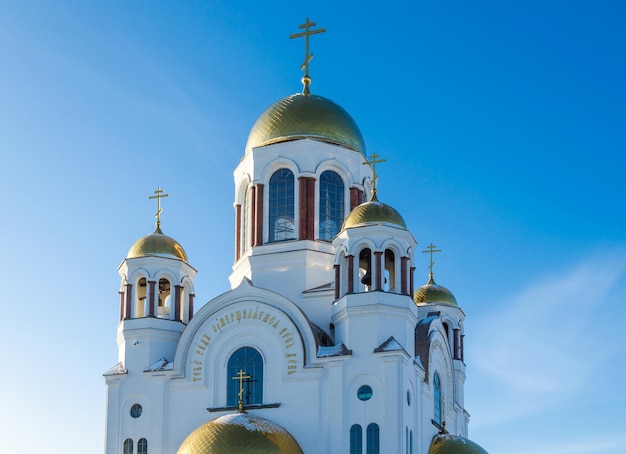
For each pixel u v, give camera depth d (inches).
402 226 2662.4
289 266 2874.0
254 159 2989.7
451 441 2711.6
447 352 2997.0
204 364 2687.0
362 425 2500.0
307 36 3198.8
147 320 2775.6
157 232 2947.8
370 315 2566.4
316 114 3034.0
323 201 2962.6
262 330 2664.9
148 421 2682.1
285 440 2491.4
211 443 2429.9
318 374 2576.3
